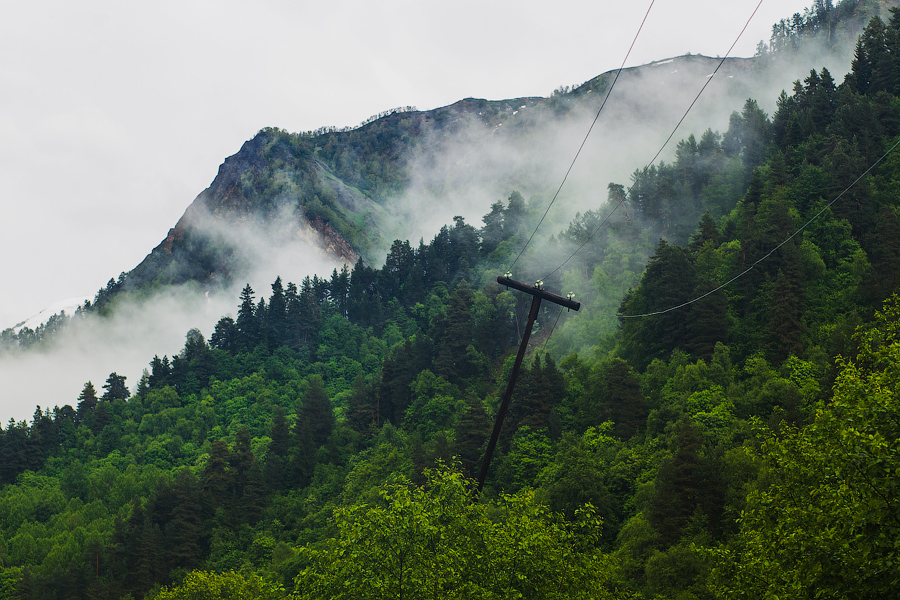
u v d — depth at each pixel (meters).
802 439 31.20
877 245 124.12
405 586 32.78
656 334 130.75
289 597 35.56
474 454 120.00
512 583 35.59
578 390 131.88
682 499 70.81
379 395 179.88
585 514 41.16
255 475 145.88
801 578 26.58
